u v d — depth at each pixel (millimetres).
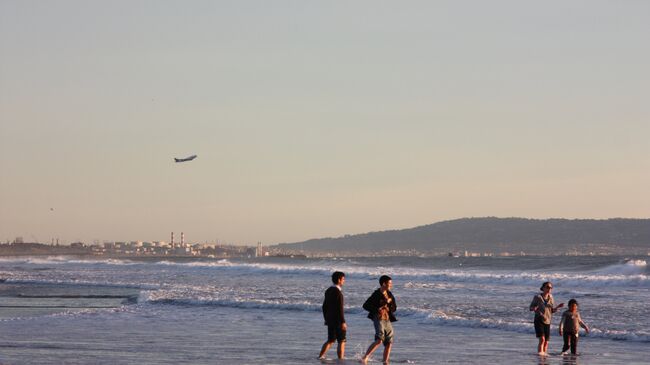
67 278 107750
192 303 55250
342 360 28141
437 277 93375
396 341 35312
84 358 28188
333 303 28406
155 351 30422
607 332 37125
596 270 114250
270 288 76812
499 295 65250
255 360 28094
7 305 59219
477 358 29641
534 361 29000
